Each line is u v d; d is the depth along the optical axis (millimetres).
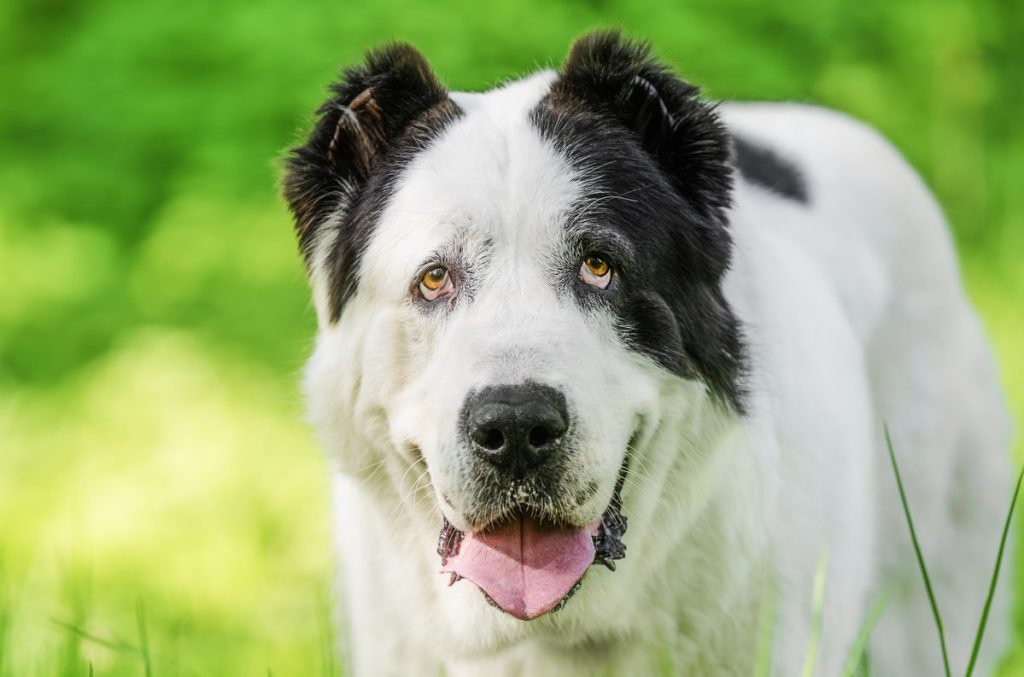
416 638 6867
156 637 10227
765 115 9375
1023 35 21109
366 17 16641
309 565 11898
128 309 17375
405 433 6281
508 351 5777
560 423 5648
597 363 5973
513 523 5953
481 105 6730
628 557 6469
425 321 6266
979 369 9273
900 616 8703
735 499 6602
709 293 6555
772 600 6703
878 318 8594
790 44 17797
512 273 6113
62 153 18203
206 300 16969
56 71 18312
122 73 17859
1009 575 9414
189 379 15508
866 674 7312
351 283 6703
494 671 6828
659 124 6629
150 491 13734
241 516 12930
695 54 16250
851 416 7523
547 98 6672
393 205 6492
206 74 17859
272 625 10852
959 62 19828
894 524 8602
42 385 16906
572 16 16328
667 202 6477
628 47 6633
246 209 17156
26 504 13984
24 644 8422
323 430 6906
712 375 6477
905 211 9148
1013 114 22031
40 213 18047
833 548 7125
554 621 6570
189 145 17531
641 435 6254
